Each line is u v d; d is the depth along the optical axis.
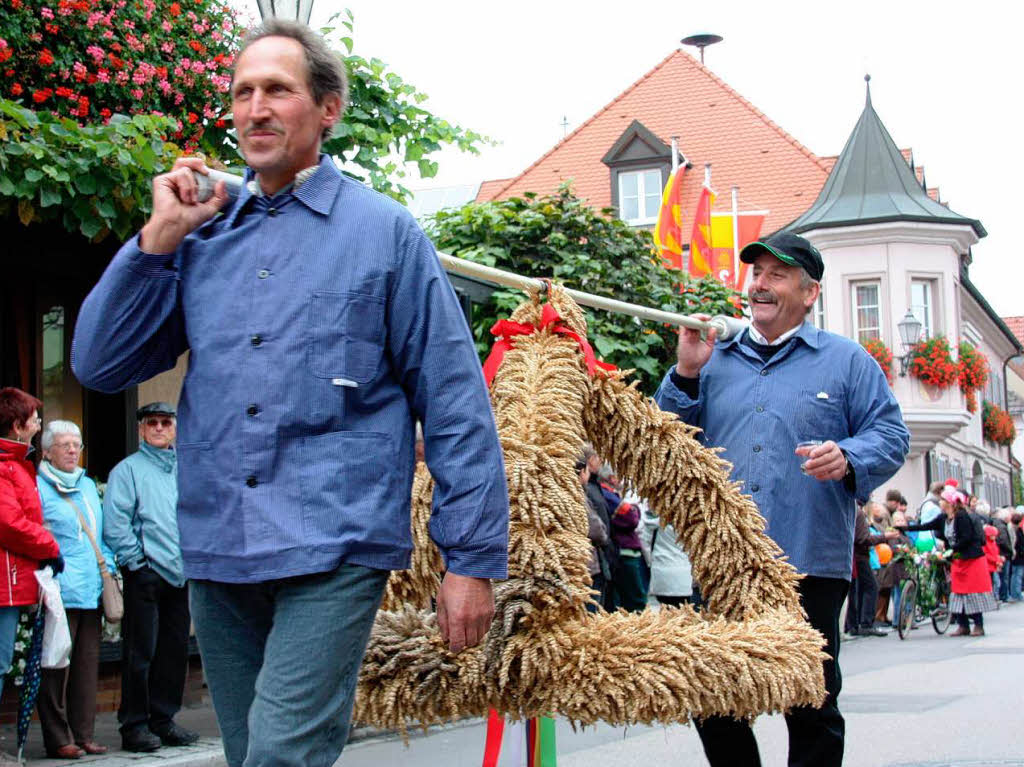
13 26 7.55
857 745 7.14
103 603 6.93
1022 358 63.25
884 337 31.41
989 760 6.57
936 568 17.55
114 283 2.45
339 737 2.37
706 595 3.39
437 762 6.82
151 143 7.35
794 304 4.32
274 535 2.29
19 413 6.42
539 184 32.88
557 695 2.62
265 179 2.47
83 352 2.50
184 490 2.41
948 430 31.55
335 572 2.29
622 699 2.61
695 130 33.03
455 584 2.39
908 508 31.70
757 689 2.79
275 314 2.36
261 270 2.40
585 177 32.69
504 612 2.61
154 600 7.09
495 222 10.28
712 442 4.35
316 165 2.49
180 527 2.42
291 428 2.32
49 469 6.93
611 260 10.90
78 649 6.94
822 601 4.16
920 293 31.88
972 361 31.62
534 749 3.49
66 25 7.79
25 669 6.39
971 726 7.82
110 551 7.03
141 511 7.11
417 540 2.87
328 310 2.37
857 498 4.07
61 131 7.00
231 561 2.33
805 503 4.15
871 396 4.23
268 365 2.34
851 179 31.95
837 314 31.61
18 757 6.46
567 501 2.73
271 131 2.41
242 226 2.45
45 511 6.79
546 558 2.65
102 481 9.30
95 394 9.44
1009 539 24.52
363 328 2.38
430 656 2.68
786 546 4.14
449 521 2.40
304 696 2.25
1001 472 48.16
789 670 2.86
